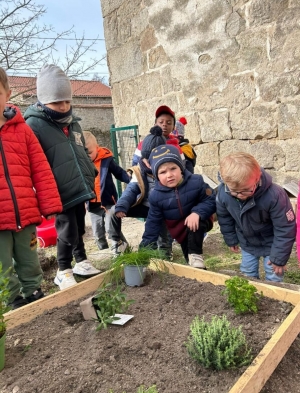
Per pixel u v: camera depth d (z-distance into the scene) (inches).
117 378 55.3
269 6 153.9
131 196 122.1
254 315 68.6
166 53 204.5
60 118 110.2
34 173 100.4
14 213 92.1
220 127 185.8
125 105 246.4
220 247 154.8
